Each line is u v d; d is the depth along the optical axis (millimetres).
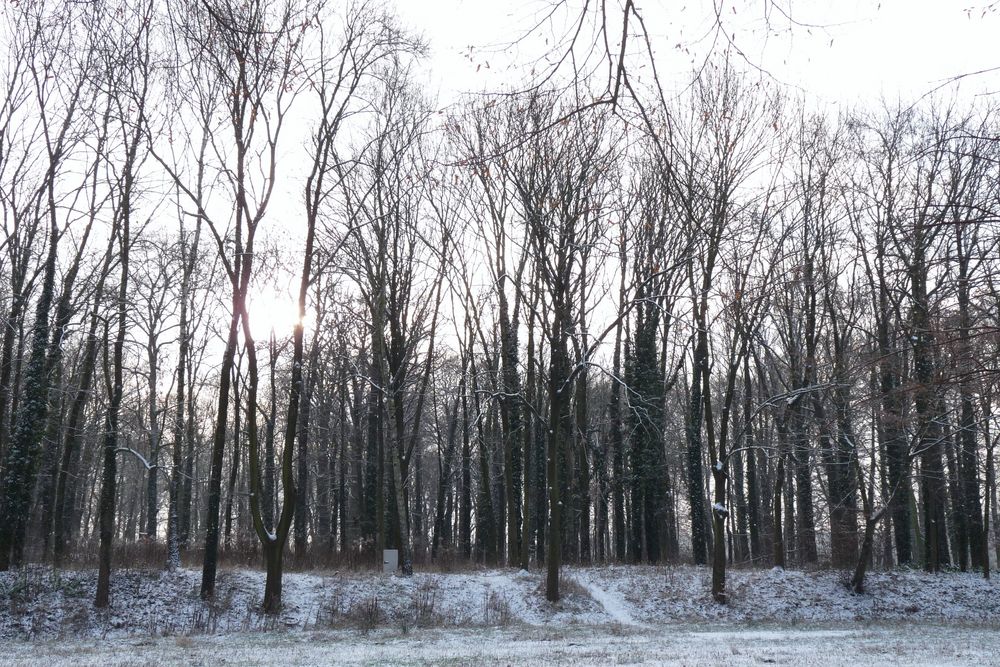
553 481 23750
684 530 56344
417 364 35656
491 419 41094
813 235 26938
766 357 31375
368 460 35750
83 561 23875
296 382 21688
